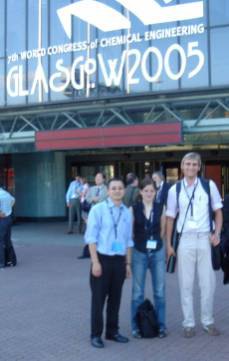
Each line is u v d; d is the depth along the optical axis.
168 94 17.70
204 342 6.55
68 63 19.58
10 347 6.57
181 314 7.94
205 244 6.74
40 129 20.30
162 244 6.89
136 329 6.87
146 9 18.05
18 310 8.41
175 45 17.62
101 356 6.14
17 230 21.17
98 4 18.94
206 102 17.52
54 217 24.62
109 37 18.73
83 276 11.16
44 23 20.08
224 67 17.03
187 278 6.80
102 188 13.03
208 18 17.20
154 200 6.87
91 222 6.56
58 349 6.45
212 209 6.80
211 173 22.55
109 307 6.72
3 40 20.91
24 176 24.77
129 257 6.74
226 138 17.58
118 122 19.00
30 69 20.36
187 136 17.88
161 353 6.18
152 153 23.66
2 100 20.92
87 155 25.00
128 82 18.38
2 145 21.05
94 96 18.98
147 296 9.08
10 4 20.72
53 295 9.41
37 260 13.54
